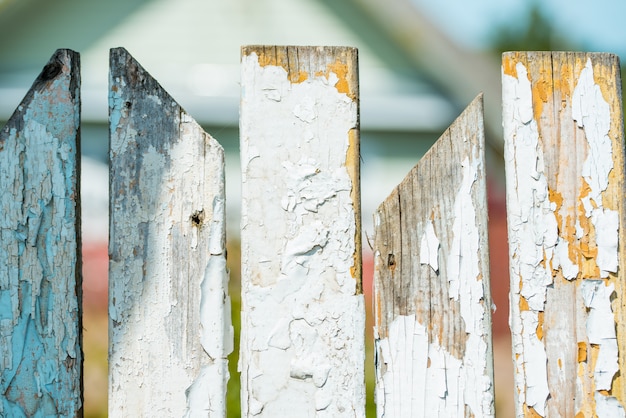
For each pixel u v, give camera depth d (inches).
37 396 68.4
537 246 71.3
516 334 71.0
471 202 70.7
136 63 69.4
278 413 69.1
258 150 69.6
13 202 68.9
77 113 70.0
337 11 338.0
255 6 340.2
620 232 71.5
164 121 69.4
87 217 315.6
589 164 71.8
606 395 70.7
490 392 70.1
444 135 71.0
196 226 69.3
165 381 68.7
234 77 337.7
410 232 70.6
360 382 69.4
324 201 69.8
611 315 71.1
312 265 69.6
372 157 336.8
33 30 335.0
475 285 70.4
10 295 68.6
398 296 70.4
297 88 70.0
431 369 70.2
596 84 72.2
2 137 69.1
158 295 68.9
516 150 71.7
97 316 264.1
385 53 336.8
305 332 69.4
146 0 339.0
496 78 327.9
